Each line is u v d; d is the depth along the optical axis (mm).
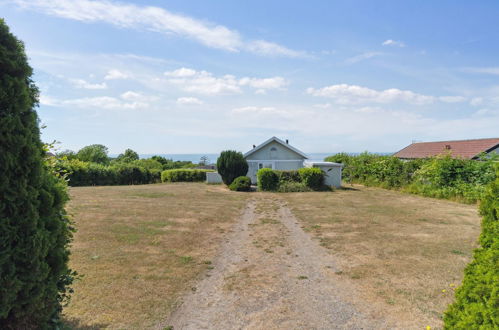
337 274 6141
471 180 16078
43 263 3074
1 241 2758
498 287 2637
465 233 9352
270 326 4234
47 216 3248
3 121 2811
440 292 5230
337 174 23375
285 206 14766
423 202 15766
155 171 34750
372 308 4715
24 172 3000
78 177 25828
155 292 5203
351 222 10977
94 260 6625
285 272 6281
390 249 7727
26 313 3027
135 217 11164
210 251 7605
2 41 2955
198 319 4410
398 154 38219
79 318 4281
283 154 28266
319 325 4250
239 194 19375
